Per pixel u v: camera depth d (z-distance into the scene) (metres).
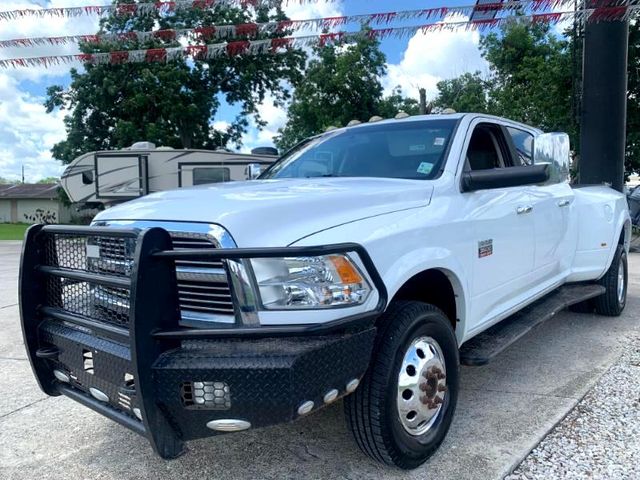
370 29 5.96
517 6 5.54
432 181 3.36
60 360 2.83
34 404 4.02
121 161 16.30
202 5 6.55
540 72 17.20
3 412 3.88
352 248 2.48
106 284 2.51
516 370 4.46
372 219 2.78
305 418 3.64
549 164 3.31
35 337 2.95
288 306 2.38
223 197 2.77
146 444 3.35
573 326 5.82
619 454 3.04
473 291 3.43
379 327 2.79
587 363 4.59
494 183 3.34
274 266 2.39
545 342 5.25
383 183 3.22
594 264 5.54
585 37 9.22
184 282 2.53
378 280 2.58
